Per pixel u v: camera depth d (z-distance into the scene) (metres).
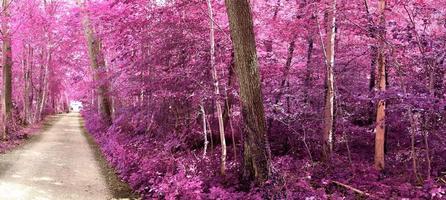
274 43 11.38
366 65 11.52
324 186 7.54
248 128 7.60
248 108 7.57
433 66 6.87
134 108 14.93
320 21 10.90
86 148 16.42
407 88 7.72
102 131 20.88
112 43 13.59
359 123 13.27
